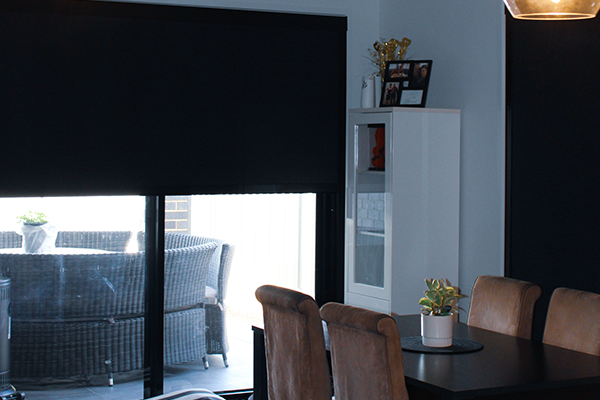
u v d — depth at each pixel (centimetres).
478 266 434
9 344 427
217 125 453
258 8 461
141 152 436
